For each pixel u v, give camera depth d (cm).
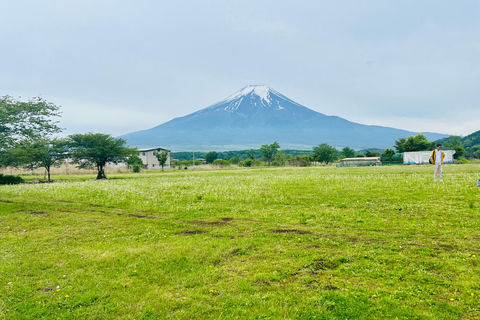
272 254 783
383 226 1005
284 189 1922
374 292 580
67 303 586
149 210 1438
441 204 1292
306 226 1050
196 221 1183
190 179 3067
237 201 1584
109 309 564
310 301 559
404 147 9519
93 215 1332
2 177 4025
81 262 773
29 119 3844
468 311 509
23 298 607
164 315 542
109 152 4716
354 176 2691
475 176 2298
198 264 742
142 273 705
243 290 609
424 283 606
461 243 807
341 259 729
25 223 1205
